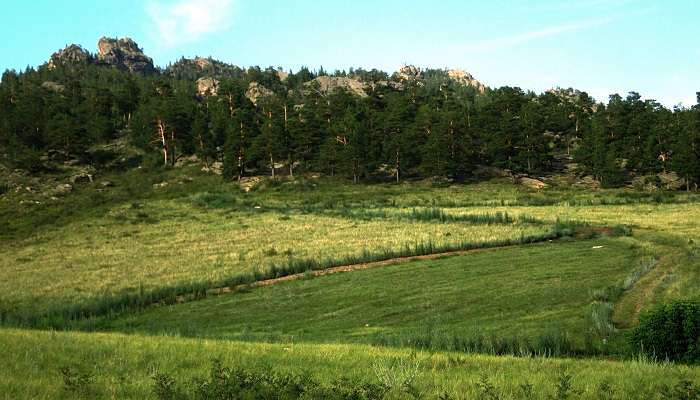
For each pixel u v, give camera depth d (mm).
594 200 101125
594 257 54750
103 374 16750
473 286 47250
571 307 38562
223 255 71375
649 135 134000
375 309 43375
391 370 16953
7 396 13016
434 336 30078
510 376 17312
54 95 193500
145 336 29031
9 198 124938
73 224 97875
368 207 102250
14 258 76312
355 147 130750
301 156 138625
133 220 97938
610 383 16391
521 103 178125
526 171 138250
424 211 90188
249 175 138625
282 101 182750
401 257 62844
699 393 14328
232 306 48000
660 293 39000
